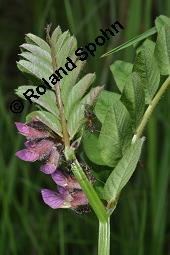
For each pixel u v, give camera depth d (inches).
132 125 12.2
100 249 12.1
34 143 11.7
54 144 11.7
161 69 12.5
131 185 29.3
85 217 28.1
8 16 39.8
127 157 11.8
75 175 11.8
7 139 30.8
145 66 12.4
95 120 12.1
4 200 27.2
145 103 12.4
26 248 29.9
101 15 33.4
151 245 28.2
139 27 28.6
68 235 29.8
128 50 27.1
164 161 28.5
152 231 28.5
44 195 12.0
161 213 28.2
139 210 29.1
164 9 30.7
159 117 28.1
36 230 29.6
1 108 29.3
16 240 29.9
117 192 12.0
